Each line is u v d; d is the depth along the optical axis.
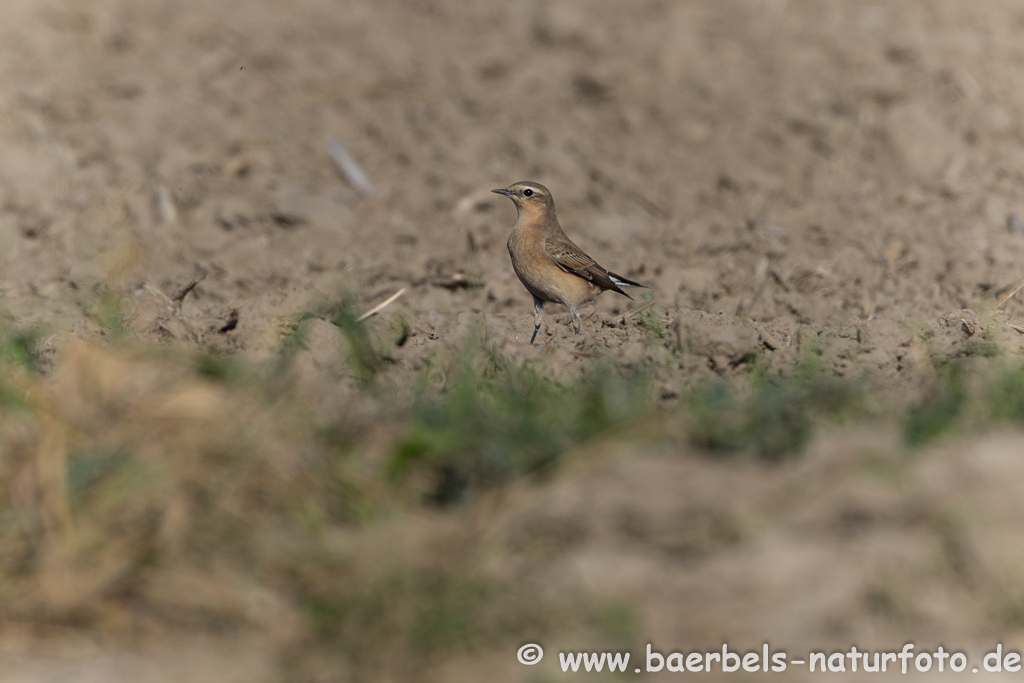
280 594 11.27
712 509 12.44
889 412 14.75
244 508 12.29
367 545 11.72
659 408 15.06
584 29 35.53
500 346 18.00
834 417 14.45
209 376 13.86
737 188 28.39
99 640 10.81
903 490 12.55
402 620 10.61
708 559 11.69
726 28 37.19
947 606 10.91
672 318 19.53
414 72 33.97
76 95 31.50
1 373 14.33
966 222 26.08
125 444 12.66
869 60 33.94
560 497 12.78
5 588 11.23
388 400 15.19
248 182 28.19
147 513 11.96
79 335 18.16
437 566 11.34
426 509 12.91
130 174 27.84
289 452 12.74
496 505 12.54
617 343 18.97
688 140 30.59
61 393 13.45
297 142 30.33
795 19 37.72
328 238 26.05
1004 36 35.72
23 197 26.69
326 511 12.54
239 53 34.72
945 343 18.02
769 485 12.87
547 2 39.31
